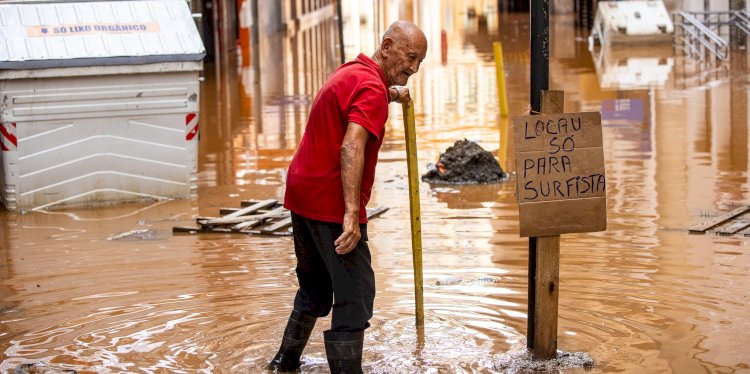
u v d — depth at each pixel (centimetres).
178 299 1002
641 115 2348
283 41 5066
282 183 1686
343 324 769
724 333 862
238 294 1013
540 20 788
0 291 1056
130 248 1239
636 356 812
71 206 1520
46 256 1210
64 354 845
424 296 992
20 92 1469
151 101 1530
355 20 6250
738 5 4094
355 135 739
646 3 4325
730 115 2284
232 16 4600
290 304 974
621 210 1382
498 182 1623
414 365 803
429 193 1546
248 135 2255
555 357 807
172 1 1584
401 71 785
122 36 1516
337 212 759
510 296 987
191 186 1573
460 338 866
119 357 834
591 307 945
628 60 3706
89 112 1505
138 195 1552
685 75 3161
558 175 791
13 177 1488
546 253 798
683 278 1034
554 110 789
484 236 1248
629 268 1077
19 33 1480
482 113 2470
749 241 1186
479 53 4119
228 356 834
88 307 985
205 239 1281
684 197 1461
